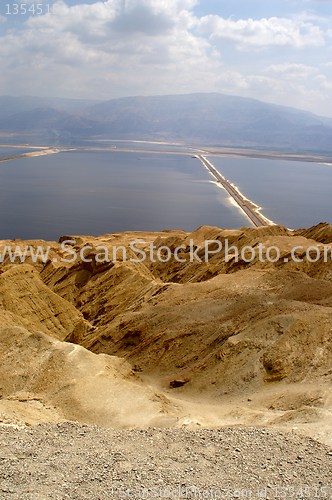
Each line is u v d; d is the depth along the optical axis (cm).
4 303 6531
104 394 3847
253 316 5425
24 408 3553
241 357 4759
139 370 5353
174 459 2125
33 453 2175
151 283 7556
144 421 3484
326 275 7819
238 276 7050
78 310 7981
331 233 10588
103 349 6056
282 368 4531
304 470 2066
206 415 3825
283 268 8212
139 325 6012
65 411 3684
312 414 3131
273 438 2384
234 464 2089
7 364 4322
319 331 4784
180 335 5547
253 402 4141
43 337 4541
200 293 6600
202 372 4834
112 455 2159
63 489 1853
